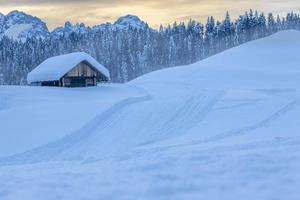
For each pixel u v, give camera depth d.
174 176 9.45
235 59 103.38
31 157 27.45
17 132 33.03
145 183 9.01
